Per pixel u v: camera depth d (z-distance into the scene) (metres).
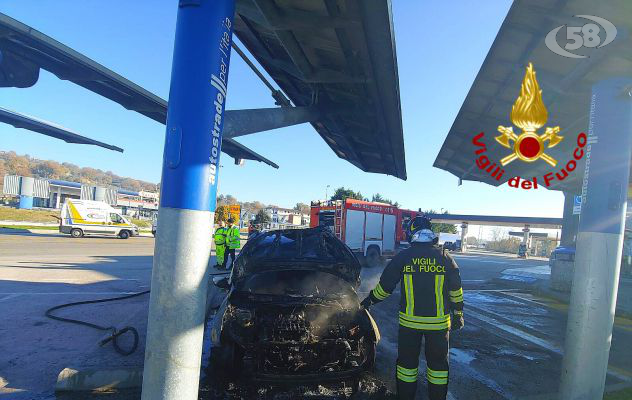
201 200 2.33
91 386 3.68
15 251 15.38
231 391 3.90
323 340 4.19
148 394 2.35
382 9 3.26
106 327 5.62
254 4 3.70
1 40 3.13
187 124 2.29
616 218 3.34
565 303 9.25
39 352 4.59
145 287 8.82
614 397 3.83
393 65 4.18
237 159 6.97
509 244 52.72
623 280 8.70
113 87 3.95
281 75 5.94
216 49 2.35
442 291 3.35
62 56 3.27
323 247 5.34
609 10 3.42
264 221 39.00
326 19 3.58
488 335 6.15
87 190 56.16
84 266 11.95
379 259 16.95
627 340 6.13
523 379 4.35
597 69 4.27
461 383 4.19
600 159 3.41
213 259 15.07
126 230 27.39
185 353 2.33
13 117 4.45
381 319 7.09
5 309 6.52
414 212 18.62
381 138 7.06
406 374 3.34
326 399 3.77
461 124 7.49
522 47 4.42
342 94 5.91
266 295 4.59
